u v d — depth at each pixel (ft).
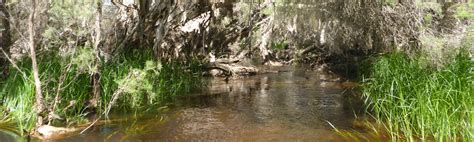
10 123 19.74
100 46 25.62
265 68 53.16
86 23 22.44
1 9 23.20
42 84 19.81
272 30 58.65
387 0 34.47
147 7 31.37
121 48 29.25
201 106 26.17
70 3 20.74
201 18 40.91
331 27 47.32
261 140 18.22
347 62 48.52
